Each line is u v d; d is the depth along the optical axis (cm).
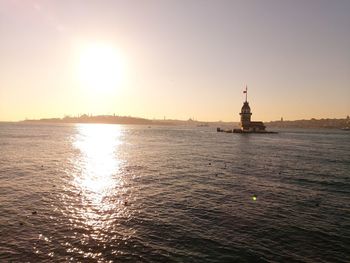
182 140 12312
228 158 6381
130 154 7106
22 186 3566
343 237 2194
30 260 1798
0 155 6356
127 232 2222
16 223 2361
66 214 2595
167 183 3866
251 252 1939
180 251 1938
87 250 1934
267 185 3788
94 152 7456
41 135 14438
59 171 4653
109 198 3127
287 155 7044
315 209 2830
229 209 2789
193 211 2720
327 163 5731
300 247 2025
